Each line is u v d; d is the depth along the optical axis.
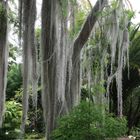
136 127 22.48
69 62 12.80
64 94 12.23
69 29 12.52
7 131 16.05
